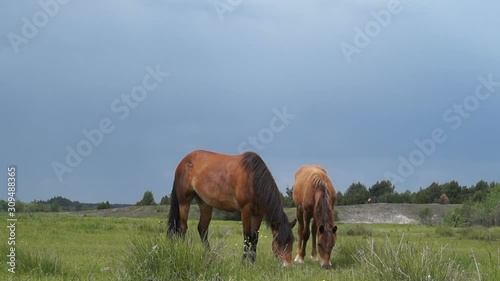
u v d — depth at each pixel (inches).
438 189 3053.6
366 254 343.0
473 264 382.6
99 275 365.7
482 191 2586.1
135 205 2677.2
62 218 1228.5
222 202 488.1
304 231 534.6
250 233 470.0
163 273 327.3
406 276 282.2
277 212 451.8
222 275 339.3
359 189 3031.5
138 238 373.4
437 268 290.0
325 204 482.0
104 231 919.0
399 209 2385.6
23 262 386.0
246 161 470.6
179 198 525.7
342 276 341.4
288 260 440.1
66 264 422.9
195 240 386.3
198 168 506.9
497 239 962.1
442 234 1087.6
